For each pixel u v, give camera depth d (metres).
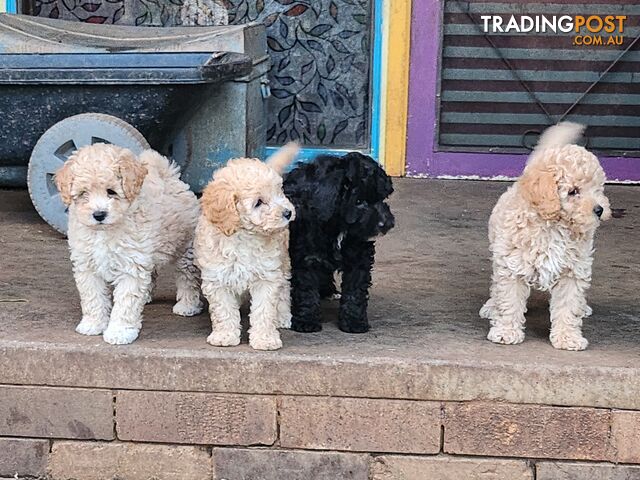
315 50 2.70
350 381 1.36
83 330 1.44
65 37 2.41
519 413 1.35
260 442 1.39
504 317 1.43
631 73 2.63
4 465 1.43
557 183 1.33
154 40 2.37
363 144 2.73
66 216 2.06
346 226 1.41
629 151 2.66
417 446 1.37
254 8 2.70
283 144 2.74
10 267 1.83
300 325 1.47
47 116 2.06
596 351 1.40
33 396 1.40
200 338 1.43
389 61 2.64
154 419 1.39
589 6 2.60
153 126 2.08
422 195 2.51
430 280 1.78
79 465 1.42
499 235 1.42
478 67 2.65
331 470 1.39
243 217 1.30
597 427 1.34
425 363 1.35
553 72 2.64
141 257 1.39
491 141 2.69
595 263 1.91
